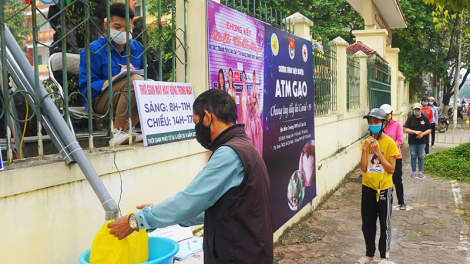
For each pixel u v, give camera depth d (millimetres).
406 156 12633
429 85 46000
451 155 11156
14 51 2248
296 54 5766
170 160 3213
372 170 4402
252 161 2010
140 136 3113
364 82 11180
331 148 7961
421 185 8648
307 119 6180
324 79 7676
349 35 19969
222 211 1977
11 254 2016
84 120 3490
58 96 3277
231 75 3992
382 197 4379
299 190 5801
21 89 2334
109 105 2779
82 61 3117
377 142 4391
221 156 1961
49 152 2809
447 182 8914
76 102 3617
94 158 2477
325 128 7445
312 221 6102
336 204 7027
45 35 3420
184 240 2748
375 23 13859
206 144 2160
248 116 4312
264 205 2041
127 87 2947
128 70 2939
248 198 1979
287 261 4660
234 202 1961
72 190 2354
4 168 2035
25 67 2246
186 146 3389
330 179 7617
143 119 2896
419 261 4637
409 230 5730
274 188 4941
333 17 20047
